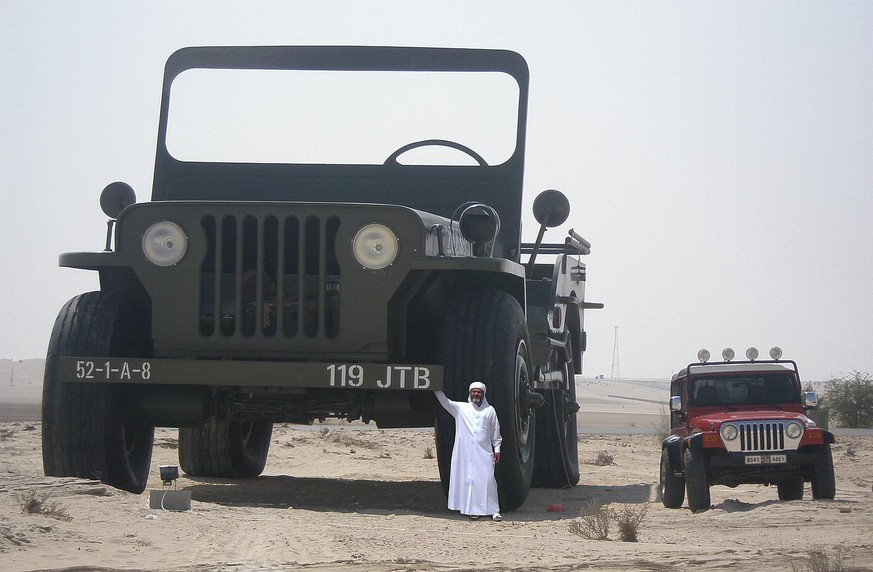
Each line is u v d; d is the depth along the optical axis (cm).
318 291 948
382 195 1148
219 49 1183
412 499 1233
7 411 4528
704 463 1227
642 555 764
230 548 744
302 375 933
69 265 962
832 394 3831
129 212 952
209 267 963
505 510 1060
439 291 1029
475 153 1151
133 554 703
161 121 1173
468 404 971
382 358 943
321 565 683
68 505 874
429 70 1164
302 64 1173
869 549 813
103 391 985
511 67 1163
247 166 1162
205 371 938
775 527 988
